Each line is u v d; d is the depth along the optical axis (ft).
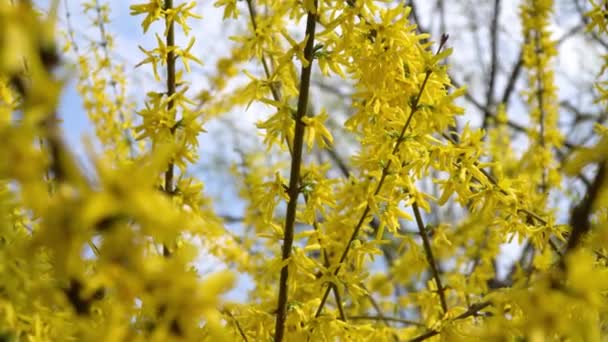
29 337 5.19
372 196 6.23
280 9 6.33
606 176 5.05
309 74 6.01
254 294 7.19
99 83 7.52
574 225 5.14
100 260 4.37
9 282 5.14
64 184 4.08
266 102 6.05
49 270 5.18
